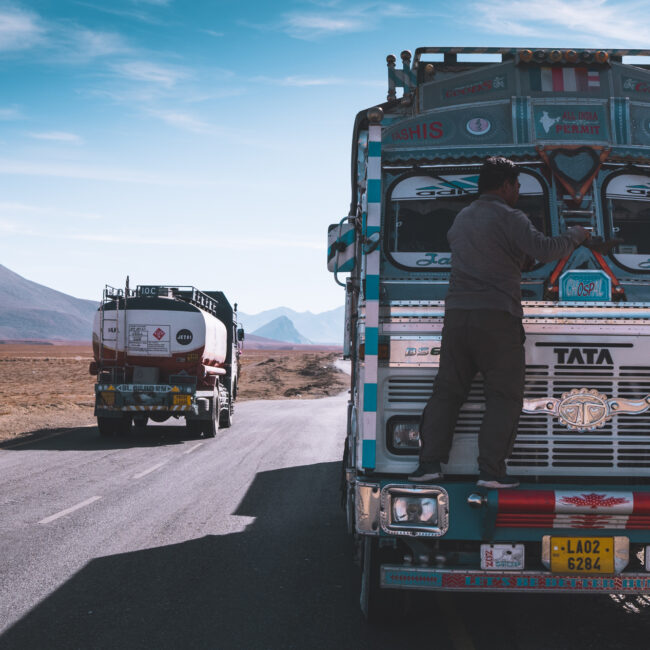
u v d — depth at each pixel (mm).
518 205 5211
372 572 5047
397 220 5238
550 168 5219
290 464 13492
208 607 5621
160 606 5629
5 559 6902
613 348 4734
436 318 4812
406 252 5164
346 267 5480
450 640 4941
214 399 18453
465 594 6039
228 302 21609
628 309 4750
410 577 4512
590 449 4703
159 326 17641
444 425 4566
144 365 17734
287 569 6691
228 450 15555
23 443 16391
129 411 17688
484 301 4504
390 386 4812
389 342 4824
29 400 29234
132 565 6750
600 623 5316
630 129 5367
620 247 5102
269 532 8141
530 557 4770
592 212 5156
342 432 19844
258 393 43906
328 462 13789
